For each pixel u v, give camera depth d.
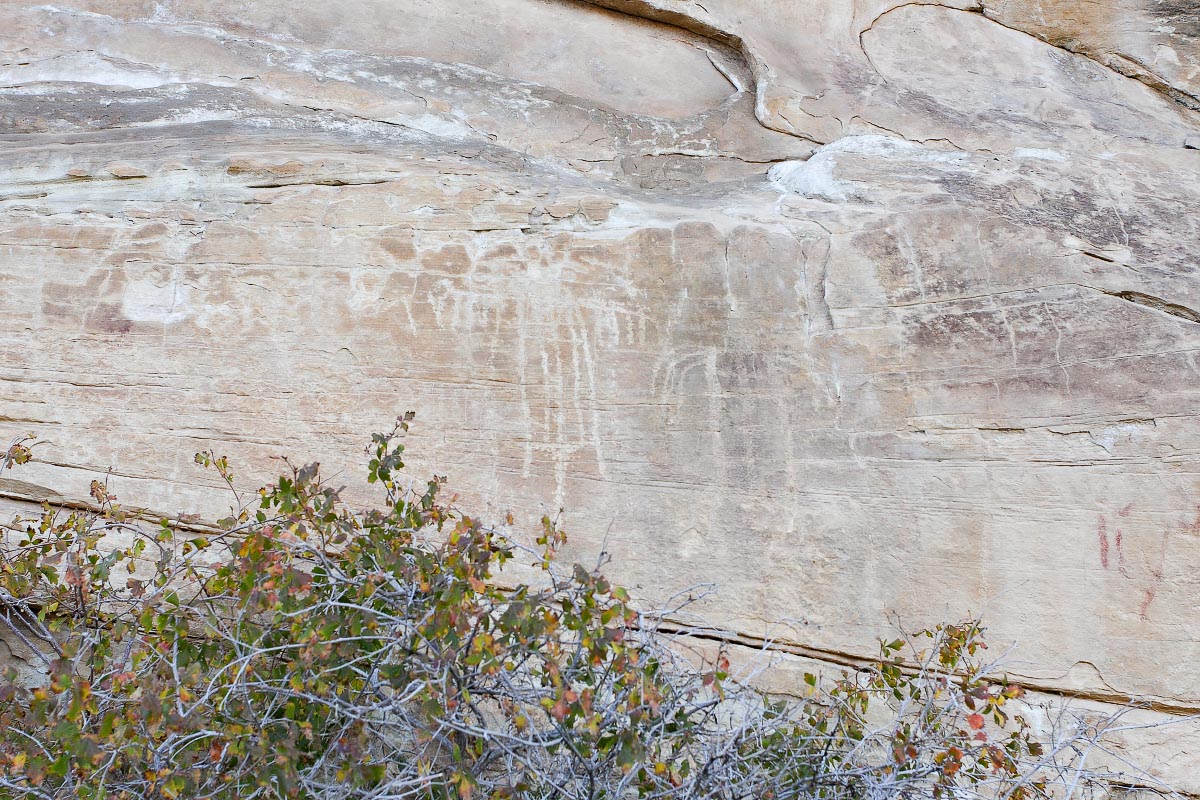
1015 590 3.31
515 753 2.59
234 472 3.47
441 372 3.56
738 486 3.46
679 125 4.40
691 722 2.72
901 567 3.37
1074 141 4.23
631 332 3.60
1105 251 3.62
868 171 3.93
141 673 2.72
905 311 3.56
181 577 3.32
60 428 3.49
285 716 2.60
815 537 3.41
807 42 4.66
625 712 2.56
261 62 4.32
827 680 3.35
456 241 3.70
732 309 3.60
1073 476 3.35
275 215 3.71
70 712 2.37
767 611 3.38
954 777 2.91
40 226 3.66
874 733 2.86
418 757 2.48
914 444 3.43
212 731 2.50
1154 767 3.23
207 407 3.52
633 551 3.43
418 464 3.49
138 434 3.49
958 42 4.74
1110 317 3.48
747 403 3.52
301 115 4.13
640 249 3.69
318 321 3.60
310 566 3.19
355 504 3.43
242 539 3.12
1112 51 4.76
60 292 3.59
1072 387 3.41
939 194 3.79
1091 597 3.29
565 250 3.69
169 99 4.10
